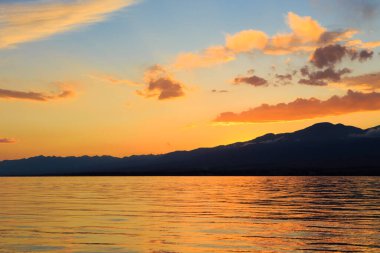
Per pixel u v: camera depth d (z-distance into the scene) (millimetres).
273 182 123625
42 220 34250
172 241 25797
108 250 23531
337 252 23000
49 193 70750
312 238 26516
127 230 29531
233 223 32562
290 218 35219
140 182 132125
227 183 117625
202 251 23312
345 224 31797
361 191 71312
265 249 23719
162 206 45406
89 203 49438
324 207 43469
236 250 23531
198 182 128625
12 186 103688
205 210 41438
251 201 51656
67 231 29047
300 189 80000
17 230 29406
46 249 23719
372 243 25031
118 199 55938
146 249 23750
